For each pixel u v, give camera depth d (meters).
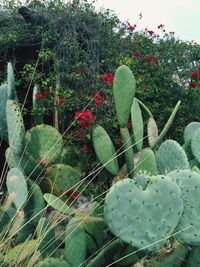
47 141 1.81
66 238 1.19
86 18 2.63
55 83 2.50
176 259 1.23
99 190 1.96
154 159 1.40
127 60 2.65
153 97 2.71
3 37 2.58
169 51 2.87
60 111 2.41
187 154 1.57
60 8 2.60
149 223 1.10
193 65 2.90
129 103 1.53
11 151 1.70
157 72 2.74
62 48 2.54
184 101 2.76
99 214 1.39
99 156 1.58
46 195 1.38
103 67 2.66
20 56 2.67
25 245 1.26
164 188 1.11
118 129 2.40
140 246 1.10
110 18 2.75
